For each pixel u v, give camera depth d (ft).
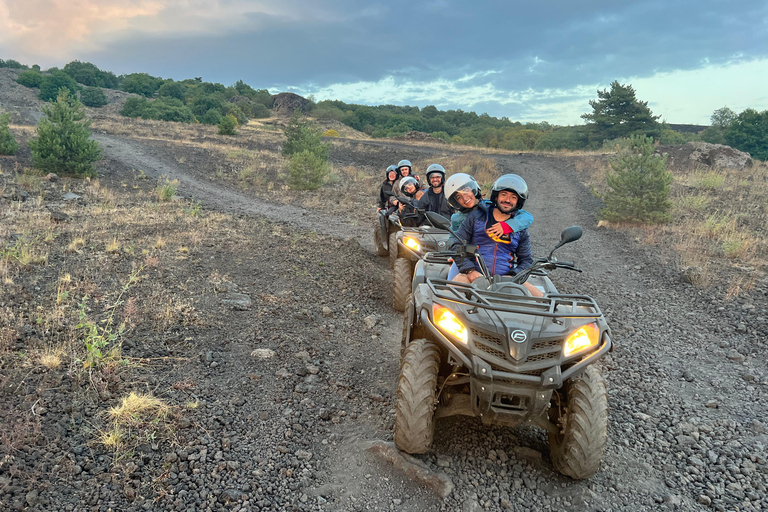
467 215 15.21
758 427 14.38
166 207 44.60
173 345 15.92
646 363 18.99
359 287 26.14
